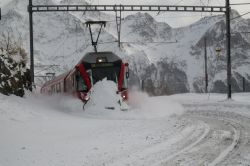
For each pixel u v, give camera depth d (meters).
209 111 22.55
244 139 11.84
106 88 22.11
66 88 26.34
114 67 22.84
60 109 24.62
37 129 14.48
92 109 21.81
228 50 32.28
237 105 25.20
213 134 12.98
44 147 11.27
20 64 25.70
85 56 23.36
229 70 32.28
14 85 22.69
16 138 12.58
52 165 9.12
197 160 9.10
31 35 33.00
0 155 10.28
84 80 22.53
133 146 11.12
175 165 8.67
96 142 11.92
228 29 32.28
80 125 15.91
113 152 10.34
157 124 15.97
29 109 18.86
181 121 17.00
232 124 15.61
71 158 9.78
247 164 8.56
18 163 9.43
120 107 21.80
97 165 8.93
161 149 10.57
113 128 15.01
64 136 13.23
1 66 21.52
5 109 17.17
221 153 9.84
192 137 12.47
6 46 25.83
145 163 8.95
